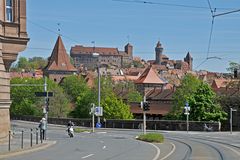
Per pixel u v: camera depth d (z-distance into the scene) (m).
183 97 101.81
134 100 133.75
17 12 37.31
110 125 86.94
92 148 35.44
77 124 97.44
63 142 43.31
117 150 33.59
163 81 185.12
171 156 29.11
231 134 64.25
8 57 37.00
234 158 28.09
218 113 87.38
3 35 36.47
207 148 36.75
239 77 95.38
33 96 132.00
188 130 74.44
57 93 127.19
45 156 28.22
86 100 122.12
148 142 44.44
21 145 33.94
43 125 44.69
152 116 123.50
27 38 37.66
